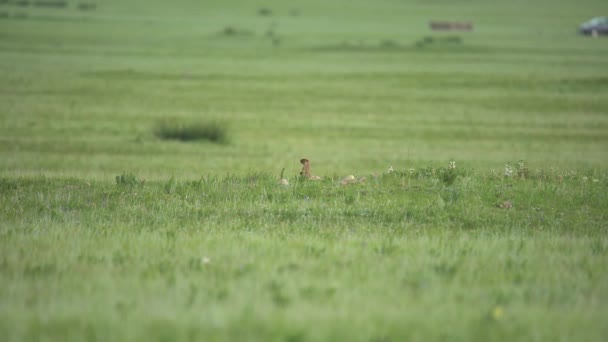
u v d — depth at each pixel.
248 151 128.88
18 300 28.73
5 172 95.19
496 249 39.72
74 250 37.81
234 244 39.38
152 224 46.09
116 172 101.19
